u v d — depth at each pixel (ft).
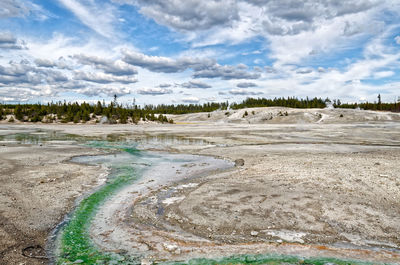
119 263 22.35
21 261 22.09
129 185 47.01
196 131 192.85
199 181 49.88
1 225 28.37
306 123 322.55
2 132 166.09
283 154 78.02
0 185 42.75
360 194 38.32
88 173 54.70
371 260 22.71
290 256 23.41
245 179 48.65
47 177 49.21
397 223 29.55
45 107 335.47
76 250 24.44
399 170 51.19
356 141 120.57
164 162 70.33
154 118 347.36
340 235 27.22
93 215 33.06
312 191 39.96
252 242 26.03
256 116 394.73
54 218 31.55
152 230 28.91
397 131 178.29
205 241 26.25
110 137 144.05
